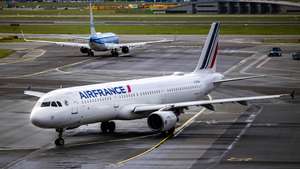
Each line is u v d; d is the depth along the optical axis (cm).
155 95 14625
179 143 13038
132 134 14088
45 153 12356
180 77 15575
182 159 11612
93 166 11206
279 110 16988
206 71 16275
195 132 14188
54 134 14275
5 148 12888
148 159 11656
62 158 11888
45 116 12288
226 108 17412
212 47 16275
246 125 14950
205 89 16050
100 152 12331
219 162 11338
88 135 14062
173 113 13638
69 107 12625
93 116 13162
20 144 13262
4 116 16575
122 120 15450
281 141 13088
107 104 13425
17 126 15262
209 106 14112
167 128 13412
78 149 12656
